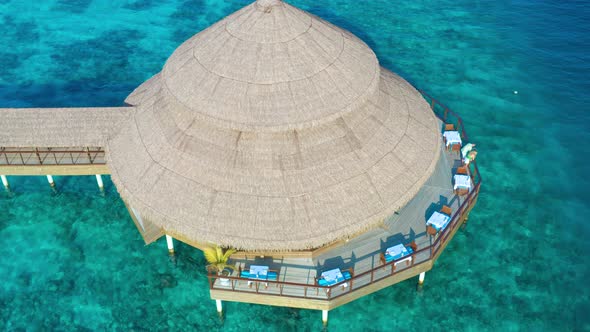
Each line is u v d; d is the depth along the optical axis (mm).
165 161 25062
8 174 30312
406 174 25391
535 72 45812
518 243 30609
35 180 34719
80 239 30688
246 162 23734
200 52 26547
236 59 25078
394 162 25422
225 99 24172
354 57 26922
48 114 29406
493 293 27719
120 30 52938
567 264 29359
